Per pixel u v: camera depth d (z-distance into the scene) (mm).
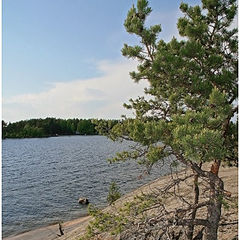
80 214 23578
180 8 6898
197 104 5590
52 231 19812
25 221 22656
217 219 5777
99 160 56000
